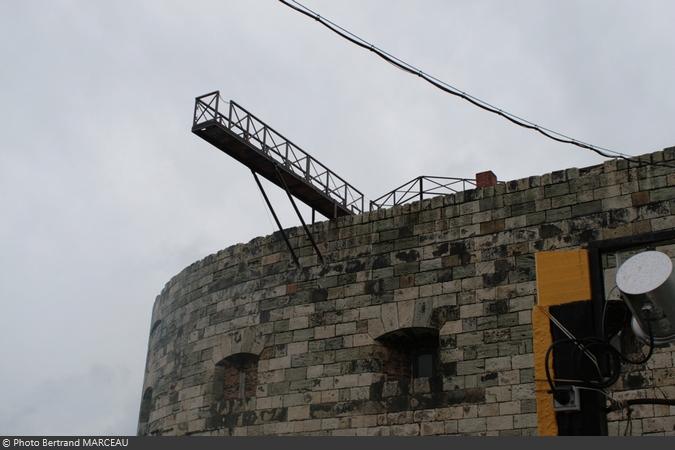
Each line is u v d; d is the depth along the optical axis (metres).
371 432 17.00
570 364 8.43
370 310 17.95
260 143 19.36
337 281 18.67
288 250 19.75
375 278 18.16
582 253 8.83
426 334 17.58
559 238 16.23
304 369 18.34
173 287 23.11
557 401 8.30
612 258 14.60
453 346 16.62
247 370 19.94
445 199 17.86
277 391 18.52
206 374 20.25
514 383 15.74
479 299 16.69
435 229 17.77
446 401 16.34
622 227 15.63
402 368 17.78
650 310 7.62
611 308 8.71
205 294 21.27
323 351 18.25
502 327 16.25
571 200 16.38
